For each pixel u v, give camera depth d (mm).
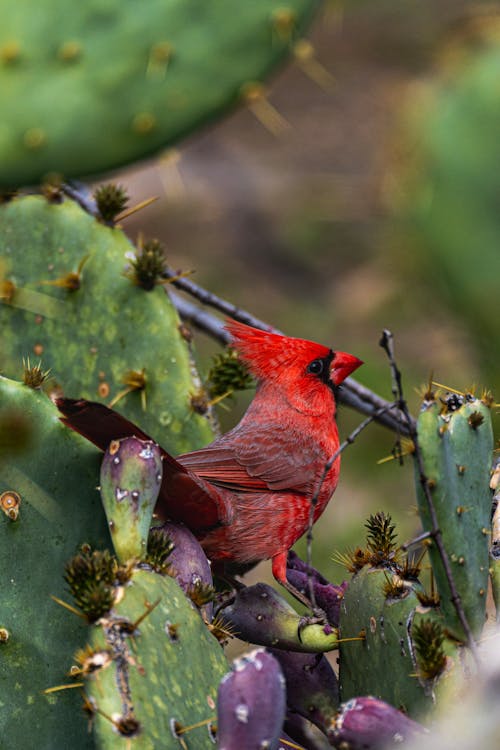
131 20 5207
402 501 16156
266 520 6883
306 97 30109
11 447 5660
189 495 6039
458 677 4895
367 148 27797
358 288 22344
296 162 27797
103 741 4594
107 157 5273
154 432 7117
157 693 4742
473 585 5367
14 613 5668
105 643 4750
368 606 5250
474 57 8914
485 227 8773
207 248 25094
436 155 8836
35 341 7305
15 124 5234
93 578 4945
